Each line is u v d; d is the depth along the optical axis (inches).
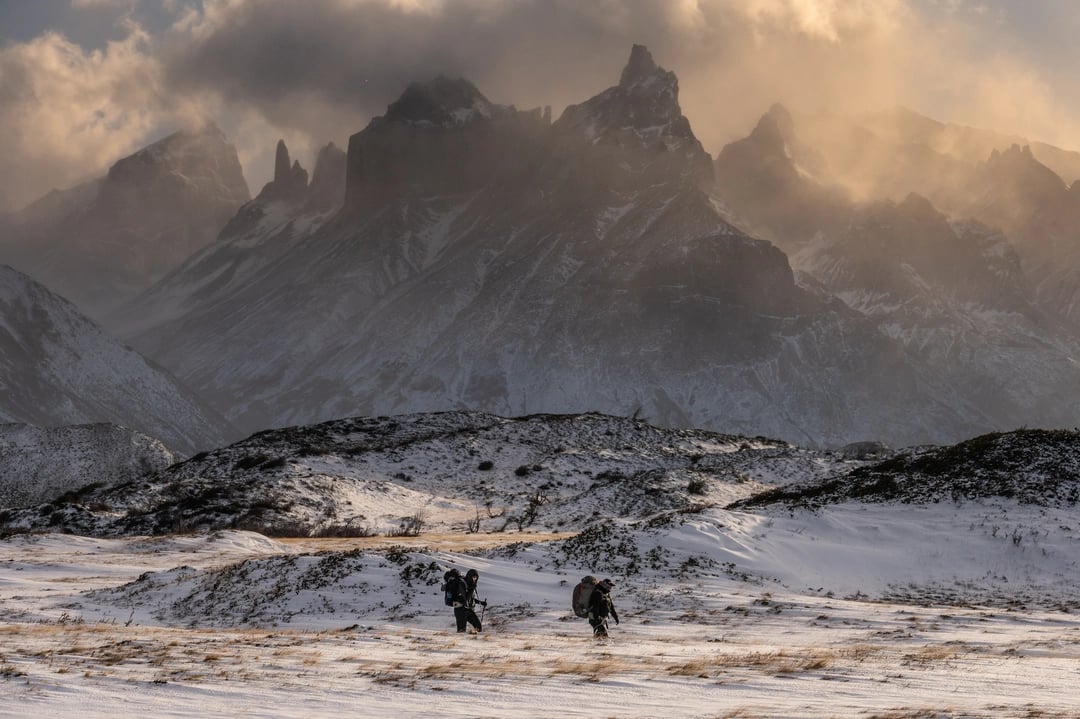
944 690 1336.1
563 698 1328.7
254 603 3134.8
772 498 5007.4
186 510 6889.8
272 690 1385.3
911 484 4542.3
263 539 5546.3
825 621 2506.2
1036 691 1317.7
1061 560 3590.1
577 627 2544.3
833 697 1304.1
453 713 1226.0
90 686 1364.4
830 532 3951.8
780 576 3457.2
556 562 3508.9
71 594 3666.3
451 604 2482.8
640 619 2650.1
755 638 2228.1
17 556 4901.6
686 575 3385.8
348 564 3358.8
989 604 3211.1
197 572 3698.3
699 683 1432.1
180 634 2391.7
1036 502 4151.1
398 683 1448.1
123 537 6476.4
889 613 2642.7
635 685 1424.7
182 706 1259.2
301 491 7539.4
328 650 1940.2
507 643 2142.0
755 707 1234.0
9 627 2502.5
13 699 1261.1
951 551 3737.7
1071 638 2026.3
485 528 7091.5
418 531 6806.1
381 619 2837.1
